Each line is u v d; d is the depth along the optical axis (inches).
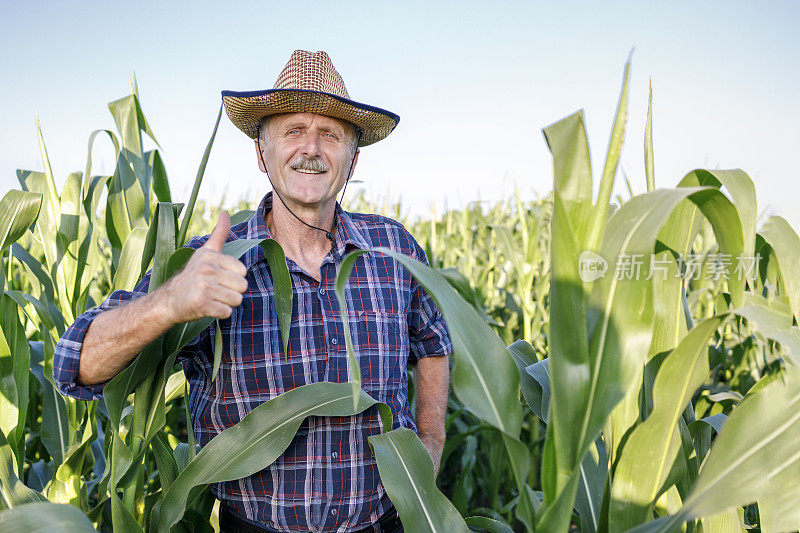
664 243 51.4
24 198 74.5
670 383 44.8
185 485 62.0
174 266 59.9
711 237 112.8
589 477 58.7
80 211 93.6
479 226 282.2
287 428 63.2
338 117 76.0
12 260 185.8
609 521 47.9
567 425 40.1
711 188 39.9
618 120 37.9
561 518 40.5
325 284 75.4
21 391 79.4
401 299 80.8
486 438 155.2
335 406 64.6
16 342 79.4
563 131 39.5
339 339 73.7
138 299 58.0
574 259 39.0
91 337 58.7
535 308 168.1
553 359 39.9
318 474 70.2
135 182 95.2
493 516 130.3
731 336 105.2
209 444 63.6
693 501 44.4
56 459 90.5
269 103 73.7
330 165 76.5
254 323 71.9
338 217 81.5
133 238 82.1
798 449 45.1
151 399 63.9
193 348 71.9
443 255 230.8
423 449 62.6
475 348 43.0
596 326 40.4
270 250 61.0
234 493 71.0
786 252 48.9
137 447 63.0
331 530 70.9
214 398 72.6
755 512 70.8
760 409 46.4
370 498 72.9
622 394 40.0
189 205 60.4
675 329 51.3
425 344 90.0
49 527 43.4
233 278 53.3
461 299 45.3
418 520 57.7
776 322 43.9
